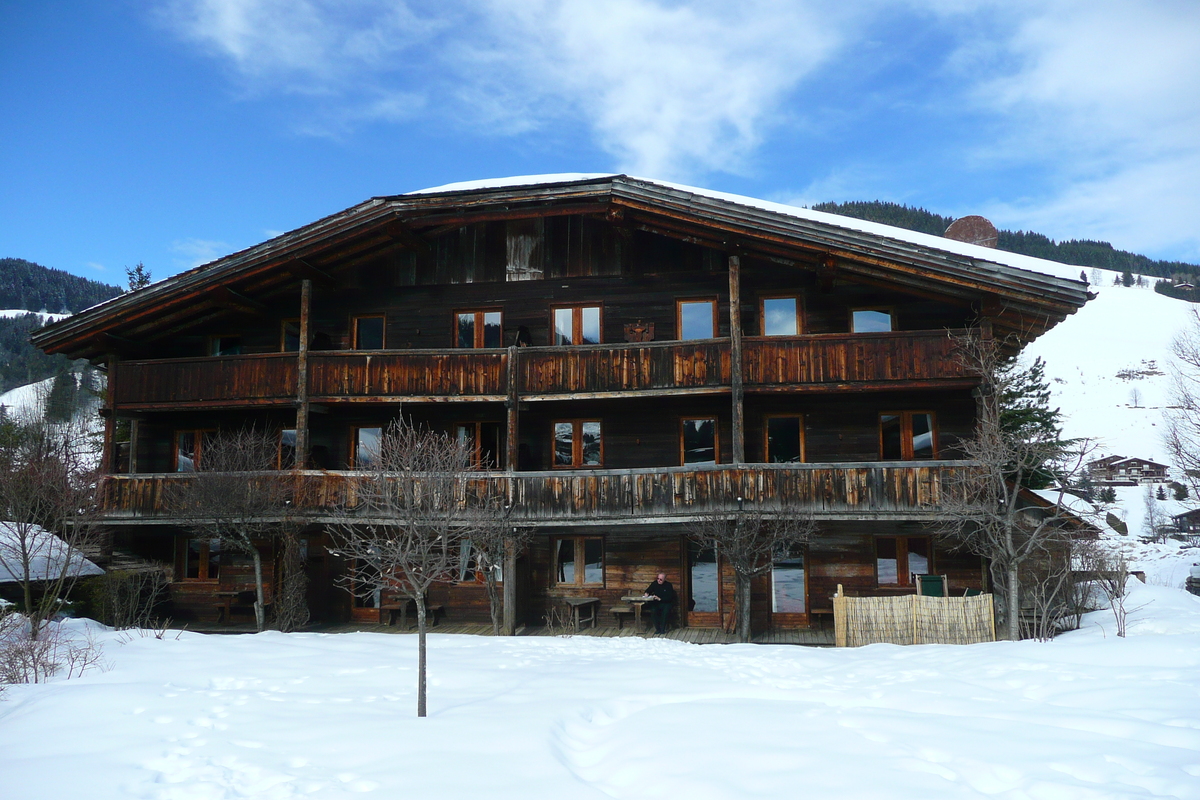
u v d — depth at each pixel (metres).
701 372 19.53
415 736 8.78
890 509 17.91
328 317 23.14
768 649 15.46
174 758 8.21
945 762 7.64
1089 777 7.03
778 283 21.28
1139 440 136.88
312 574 22.30
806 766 7.47
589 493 19.16
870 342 18.95
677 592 21.03
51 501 17.45
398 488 14.38
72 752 8.46
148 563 22.42
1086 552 17.78
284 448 22.97
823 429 20.97
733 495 18.55
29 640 13.74
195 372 21.50
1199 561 43.91
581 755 8.55
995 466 16.91
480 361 20.45
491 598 18.97
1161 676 10.66
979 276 18.23
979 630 16.00
